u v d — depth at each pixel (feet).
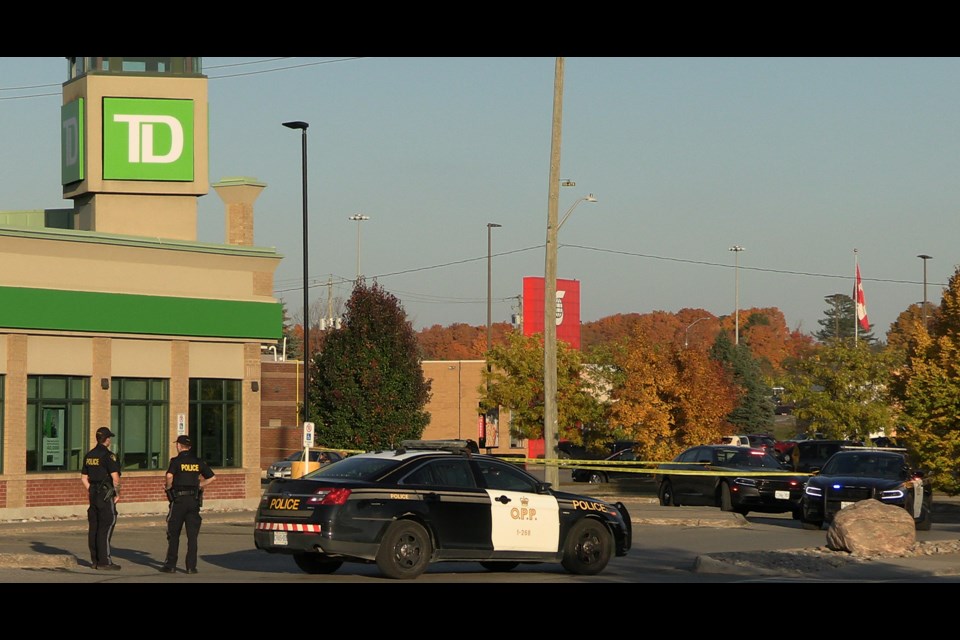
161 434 127.95
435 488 63.93
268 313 135.95
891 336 465.06
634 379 183.21
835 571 68.69
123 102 134.00
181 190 135.13
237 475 133.39
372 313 155.02
